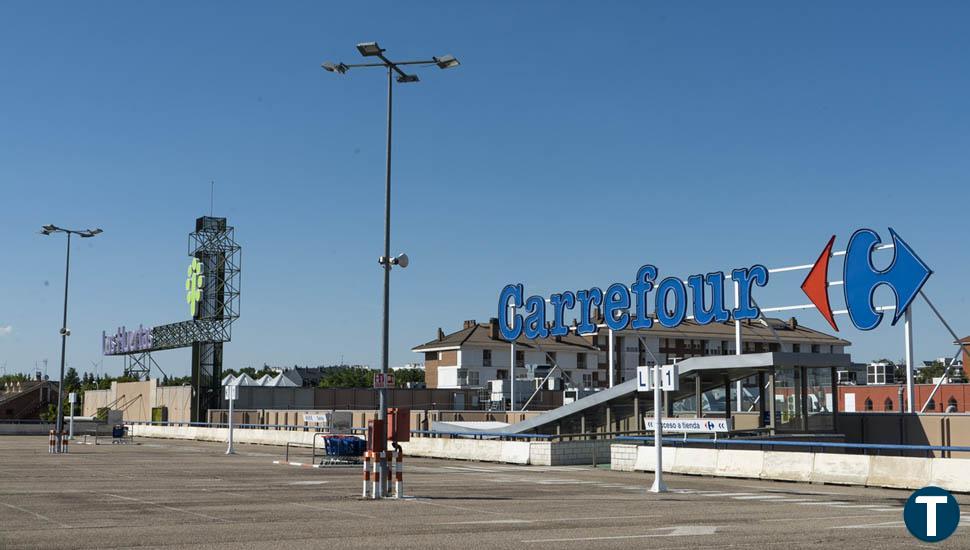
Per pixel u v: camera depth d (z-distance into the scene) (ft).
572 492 75.10
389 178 74.95
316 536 44.73
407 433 67.46
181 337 260.01
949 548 42.24
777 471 91.45
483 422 177.58
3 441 191.83
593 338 357.41
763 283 152.35
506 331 201.46
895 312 136.46
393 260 74.13
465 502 64.54
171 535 44.83
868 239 140.26
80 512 55.93
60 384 153.38
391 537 44.47
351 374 473.26
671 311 167.53
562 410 151.43
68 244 160.97
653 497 71.15
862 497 73.15
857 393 260.83
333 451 107.45
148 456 130.93
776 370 127.75
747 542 43.57
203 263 256.52
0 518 52.42
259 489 74.49
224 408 255.29
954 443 128.26
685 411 156.25
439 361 347.77
